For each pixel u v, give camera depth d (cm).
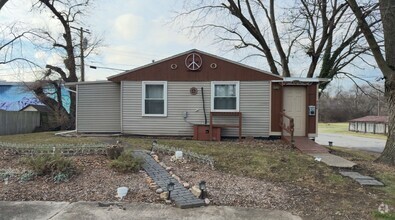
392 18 887
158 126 1224
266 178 667
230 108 1202
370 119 3788
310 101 1188
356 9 912
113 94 1310
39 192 529
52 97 2181
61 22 2139
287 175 689
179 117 1217
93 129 1312
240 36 1881
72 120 2131
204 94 1206
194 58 1208
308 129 1180
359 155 1059
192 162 759
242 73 1197
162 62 1223
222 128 1205
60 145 801
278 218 446
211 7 1720
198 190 528
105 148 767
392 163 850
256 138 1193
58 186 557
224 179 639
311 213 470
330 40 1703
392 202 530
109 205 481
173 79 1217
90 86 1314
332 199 541
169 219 433
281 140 1162
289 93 1195
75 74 2205
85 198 510
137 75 1228
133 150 850
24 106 2256
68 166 618
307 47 1784
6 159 712
